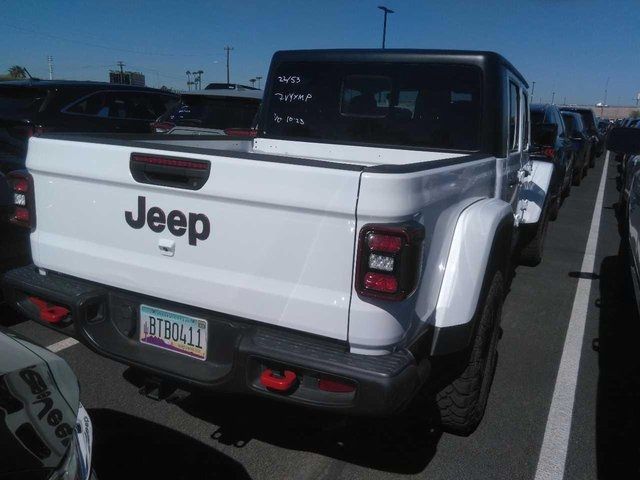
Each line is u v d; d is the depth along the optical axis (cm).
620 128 403
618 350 458
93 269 287
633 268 443
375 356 233
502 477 297
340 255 227
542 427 344
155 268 268
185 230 257
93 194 281
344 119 415
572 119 1468
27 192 304
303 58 421
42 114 698
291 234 234
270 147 439
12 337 222
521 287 613
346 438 324
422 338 257
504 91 377
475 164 310
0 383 186
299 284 237
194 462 298
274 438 321
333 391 234
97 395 358
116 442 312
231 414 342
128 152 265
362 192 218
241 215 243
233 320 257
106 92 788
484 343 316
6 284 304
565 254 766
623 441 332
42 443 174
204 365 262
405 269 220
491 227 288
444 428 330
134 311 280
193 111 875
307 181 226
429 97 386
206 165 245
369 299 226
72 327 287
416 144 395
